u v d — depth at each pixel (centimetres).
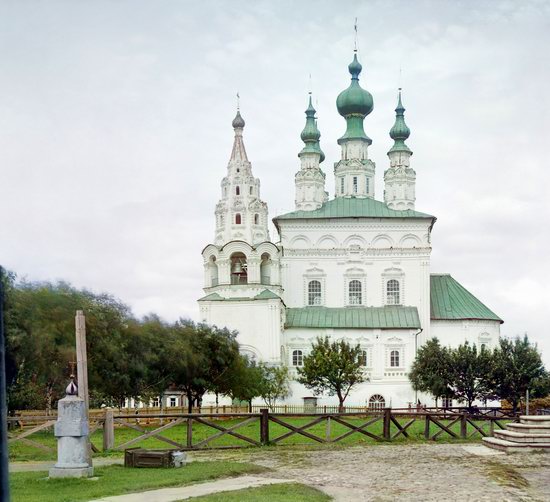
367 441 3697
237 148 10400
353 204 11131
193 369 6925
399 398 10056
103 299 6241
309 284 10762
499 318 10675
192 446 3284
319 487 2247
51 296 5594
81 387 2573
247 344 9706
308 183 11350
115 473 2431
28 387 5631
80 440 2388
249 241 10050
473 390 7775
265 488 2144
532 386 7594
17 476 2419
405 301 10606
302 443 3594
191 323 7456
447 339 10488
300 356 10306
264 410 3494
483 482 2347
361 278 10700
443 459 2989
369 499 2031
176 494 2033
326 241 10800
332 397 9938
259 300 9756
